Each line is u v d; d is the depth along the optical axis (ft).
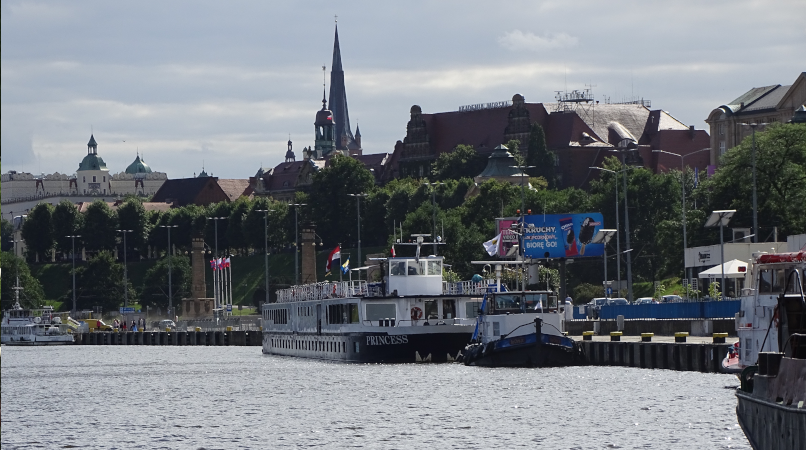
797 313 359.66
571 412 491.31
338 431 470.80
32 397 652.48
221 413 542.57
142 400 615.57
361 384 631.15
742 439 417.49
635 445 413.59
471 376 639.76
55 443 465.06
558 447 416.05
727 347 577.43
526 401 530.68
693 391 528.63
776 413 311.88
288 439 455.63
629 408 492.13
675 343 613.11
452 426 471.62
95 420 534.78
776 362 323.57
